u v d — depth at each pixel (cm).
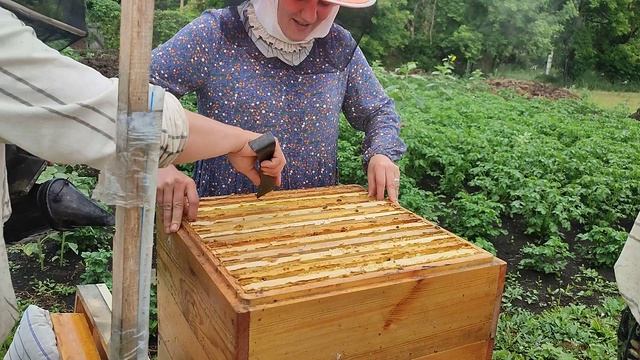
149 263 115
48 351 171
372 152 216
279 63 205
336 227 168
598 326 398
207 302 138
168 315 176
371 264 145
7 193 141
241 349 124
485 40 2272
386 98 236
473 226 559
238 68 204
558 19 2355
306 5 182
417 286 143
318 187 215
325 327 132
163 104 110
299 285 130
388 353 144
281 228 164
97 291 200
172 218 161
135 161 108
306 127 213
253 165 142
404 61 2242
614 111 1464
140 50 104
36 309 185
